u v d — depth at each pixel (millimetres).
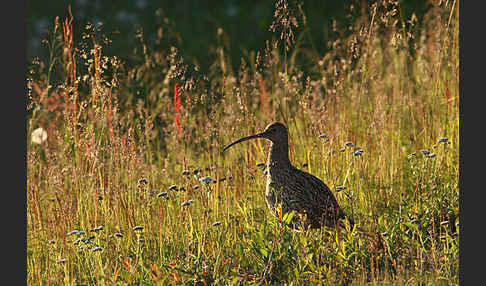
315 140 12719
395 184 11836
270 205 10969
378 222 10273
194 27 26797
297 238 9867
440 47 13938
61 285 9430
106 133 11984
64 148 11273
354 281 9305
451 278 9070
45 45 11781
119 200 10766
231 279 9336
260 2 28062
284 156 10930
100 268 9242
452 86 14000
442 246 10023
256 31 26562
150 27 26047
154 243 10133
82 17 25531
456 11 14094
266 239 10078
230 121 13008
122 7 27500
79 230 10602
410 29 13000
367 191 11234
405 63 15195
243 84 13945
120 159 11398
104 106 11109
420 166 11695
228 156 12945
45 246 10289
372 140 12961
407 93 15422
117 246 9992
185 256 10117
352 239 9812
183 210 10648
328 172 11781
